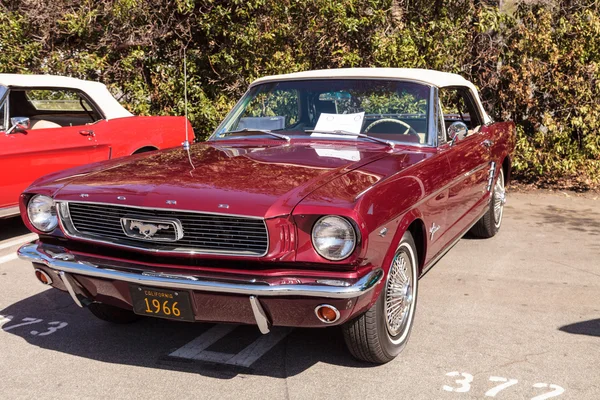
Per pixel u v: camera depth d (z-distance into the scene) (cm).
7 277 512
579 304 441
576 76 799
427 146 420
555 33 821
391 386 325
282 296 296
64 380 335
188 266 312
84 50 929
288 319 305
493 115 859
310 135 436
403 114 437
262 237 300
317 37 861
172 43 922
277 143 428
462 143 476
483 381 329
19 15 923
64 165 654
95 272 321
